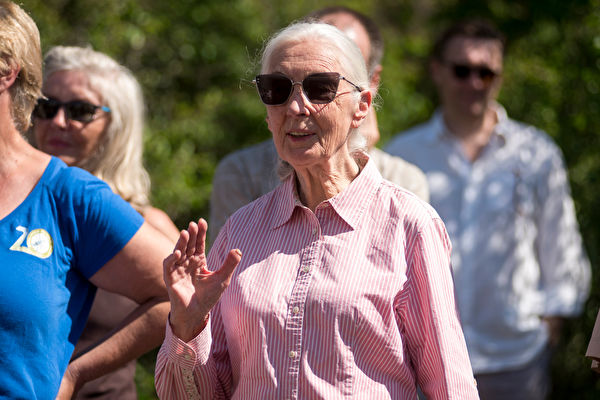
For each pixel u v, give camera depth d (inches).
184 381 119.8
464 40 245.4
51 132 165.8
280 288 118.6
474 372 234.7
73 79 165.8
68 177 122.6
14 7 123.1
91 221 122.0
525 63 364.2
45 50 320.8
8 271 114.3
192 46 359.9
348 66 121.4
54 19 328.5
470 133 246.1
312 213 121.4
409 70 408.8
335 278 116.6
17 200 119.3
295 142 120.0
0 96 119.5
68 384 126.6
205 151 361.7
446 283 119.6
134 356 130.6
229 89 369.7
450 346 117.3
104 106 165.3
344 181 124.8
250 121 362.6
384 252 118.1
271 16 388.5
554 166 245.9
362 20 189.2
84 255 122.8
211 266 130.1
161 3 358.6
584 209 329.7
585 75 342.3
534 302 241.8
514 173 241.9
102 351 129.0
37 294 115.2
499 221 238.2
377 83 190.2
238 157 180.7
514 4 381.4
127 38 337.4
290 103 118.7
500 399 237.1
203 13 362.6
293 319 115.9
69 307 121.9
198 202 336.5
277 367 115.9
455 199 241.8
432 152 246.4
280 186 128.3
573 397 332.5
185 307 114.7
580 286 248.2
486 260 236.2
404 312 118.2
